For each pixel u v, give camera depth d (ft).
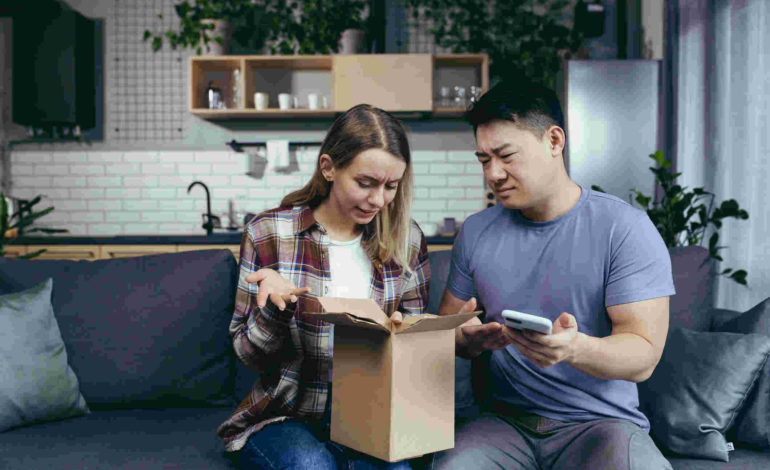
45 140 15.87
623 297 4.28
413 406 3.59
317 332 4.59
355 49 15.11
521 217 4.79
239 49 15.98
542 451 4.43
